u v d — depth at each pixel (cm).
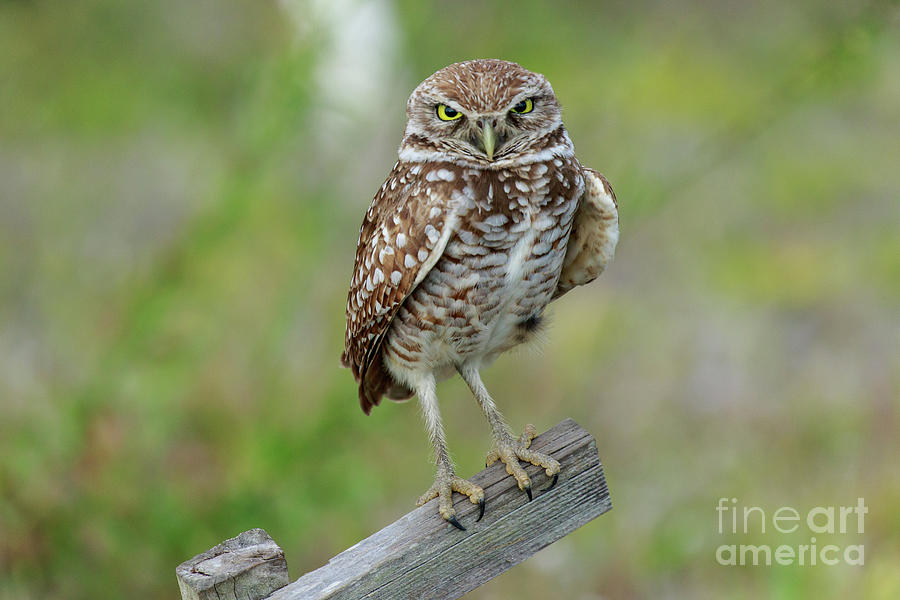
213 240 1138
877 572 1062
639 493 1288
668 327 1545
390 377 881
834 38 1152
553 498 658
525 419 1352
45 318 1404
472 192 748
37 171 1706
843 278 1623
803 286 1614
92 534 1021
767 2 1934
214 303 1151
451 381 1249
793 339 1523
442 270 765
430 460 789
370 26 1344
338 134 1283
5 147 1738
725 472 1285
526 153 760
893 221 1722
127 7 1750
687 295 1605
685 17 1988
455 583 635
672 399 1429
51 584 1023
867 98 1850
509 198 752
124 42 1748
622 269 1656
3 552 1009
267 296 1162
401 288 767
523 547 654
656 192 1126
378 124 1350
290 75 1133
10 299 1461
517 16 1372
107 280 1457
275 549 589
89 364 1205
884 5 1084
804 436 1322
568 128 1596
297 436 1058
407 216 757
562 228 774
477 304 780
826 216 1750
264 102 1144
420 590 623
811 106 1811
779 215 1752
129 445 1063
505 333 825
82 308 1339
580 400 1394
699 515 1223
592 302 1571
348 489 1049
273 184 1180
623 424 1398
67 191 1622
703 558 1175
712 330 1541
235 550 589
